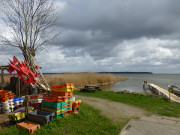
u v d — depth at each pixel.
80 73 25.83
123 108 8.54
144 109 8.38
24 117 5.49
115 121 6.06
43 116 5.08
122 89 23.33
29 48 9.93
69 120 5.73
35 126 4.68
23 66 5.59
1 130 4.75
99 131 4.88
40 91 9.33
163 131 4.95
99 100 10.95
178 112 7.60
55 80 20.47
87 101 10.40
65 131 4.80
